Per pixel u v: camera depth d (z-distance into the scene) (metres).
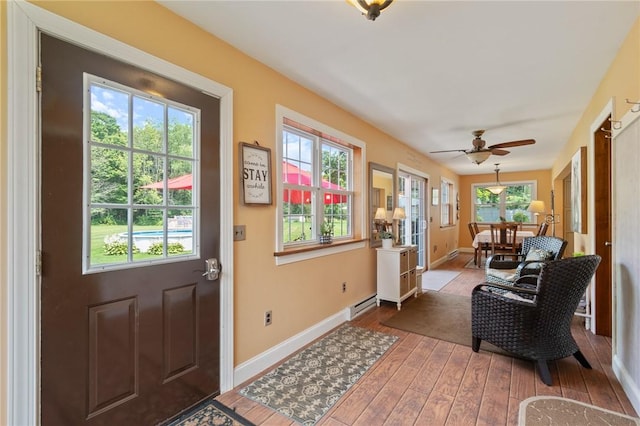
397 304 3.81
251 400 1.95
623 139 2.02
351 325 3.27
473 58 2.27
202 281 1.91
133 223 1.59
